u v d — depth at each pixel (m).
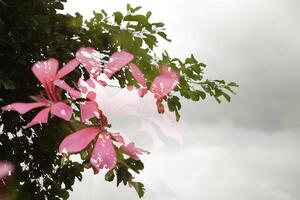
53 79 0.91
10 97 2.90
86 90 0.92
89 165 1.03
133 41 3.09
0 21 2.50
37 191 3.13
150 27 3.14
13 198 2.97
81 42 3.18
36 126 3.04
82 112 0.90
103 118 0.90
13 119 2.98
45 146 3.00
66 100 0.91
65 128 2.84
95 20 3.22
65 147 0.80
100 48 3.17
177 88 3.03
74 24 3.17
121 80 3.02
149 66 2.94
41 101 0.88
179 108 2.97
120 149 0.91
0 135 3.07
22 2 2.68
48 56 2.88
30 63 2.91
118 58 0.96
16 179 3.03
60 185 3.21
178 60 3.13
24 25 2.64
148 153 0.89
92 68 0.94
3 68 2.82
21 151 3.17
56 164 3.26
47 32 2.72
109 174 1.87
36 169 3.26
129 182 1.21
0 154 3.05
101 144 0.82
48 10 3.11
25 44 2.82
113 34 3.10
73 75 2.89
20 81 2.87
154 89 0.98
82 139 0.82
